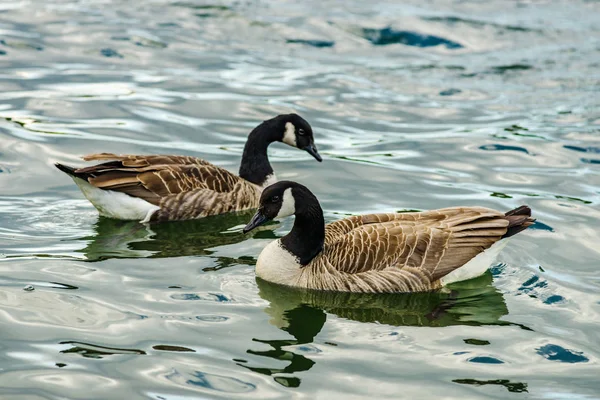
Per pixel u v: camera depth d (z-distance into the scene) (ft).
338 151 61.16
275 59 82.23
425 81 78.13
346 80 77.30
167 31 87.15
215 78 75.46
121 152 58.29
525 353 34.65
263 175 55.06
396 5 100.58
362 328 36.96
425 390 31.50
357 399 30.71
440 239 40.68
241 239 47.14
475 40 90.02
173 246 45.42
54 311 36.58
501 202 51.75
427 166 58.23
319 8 97.71
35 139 59.36
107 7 93.76
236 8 95.96
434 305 39.45
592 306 39.04
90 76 73.41
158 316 36.70
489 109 71.20
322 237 41.96
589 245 46.03
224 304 38.52
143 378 31.60
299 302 39.68
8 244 43.88
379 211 50.08
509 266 43.55
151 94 70.33
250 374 32.24
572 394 31.42
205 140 61.87
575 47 88.38
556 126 66.85
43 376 31.37
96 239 45.60
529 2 104.99
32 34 82.64
